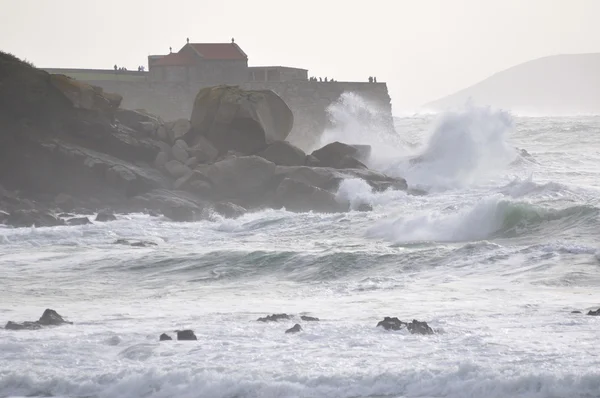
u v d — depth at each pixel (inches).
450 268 3494.1
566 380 1558.8
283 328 2169.0
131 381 1668.3
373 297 2891.2
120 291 3284.9
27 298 3090.6
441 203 5457.7
